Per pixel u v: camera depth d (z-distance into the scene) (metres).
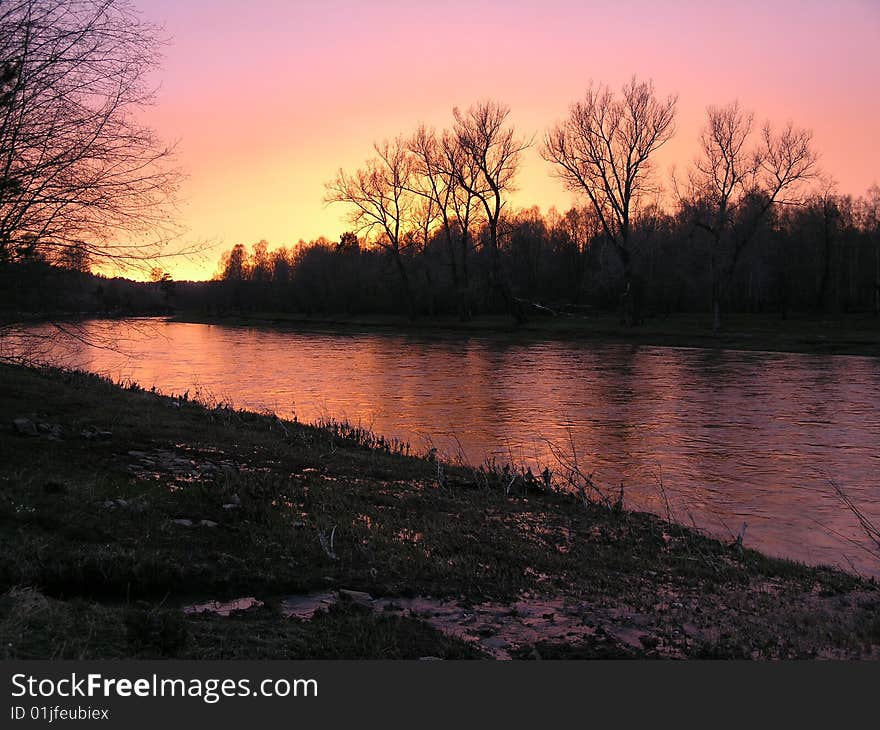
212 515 9.03
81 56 12.14
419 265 87.38
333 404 24.53
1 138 11.58
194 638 5.56
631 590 8.27
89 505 8.43
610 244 83.00
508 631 6.75
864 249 87.12
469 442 18.33
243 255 137.50
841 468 15.61
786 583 8.83
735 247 59.84
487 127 65.56
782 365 37.62
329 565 8.02
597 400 25.64
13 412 13.62
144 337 15.08
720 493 13.72
